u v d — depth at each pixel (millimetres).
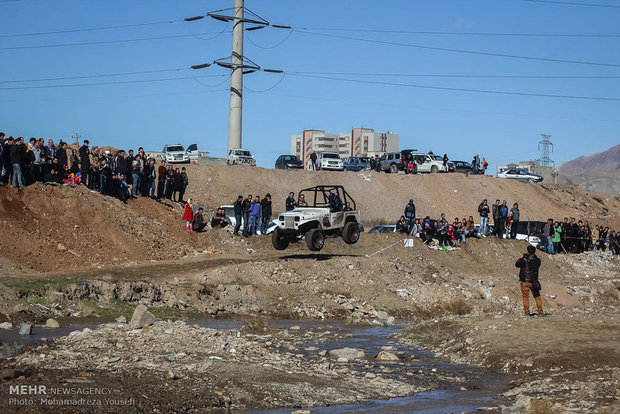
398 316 28516
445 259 38625
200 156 67125
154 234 34375
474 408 12453
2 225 27938
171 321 20641
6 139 31078
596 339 18078
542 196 67562
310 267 30688
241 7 73750
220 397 12125
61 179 34344
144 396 11633
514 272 40594
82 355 14617
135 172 38000
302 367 15141
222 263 30766
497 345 17891
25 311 20062
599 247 51156
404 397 13289
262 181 57500
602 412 11523
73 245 30000
